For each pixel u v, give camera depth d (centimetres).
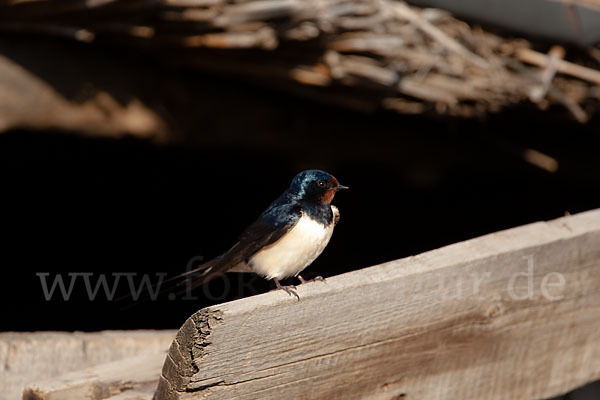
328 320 419
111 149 1109
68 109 974
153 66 1038
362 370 438
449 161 1362
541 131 1359
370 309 437
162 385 381
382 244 1556
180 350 375
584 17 1238
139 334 619
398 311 449
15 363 562
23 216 1259
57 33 947
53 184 1233
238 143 1137
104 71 1001
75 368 579
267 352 396
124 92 1013
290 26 998
